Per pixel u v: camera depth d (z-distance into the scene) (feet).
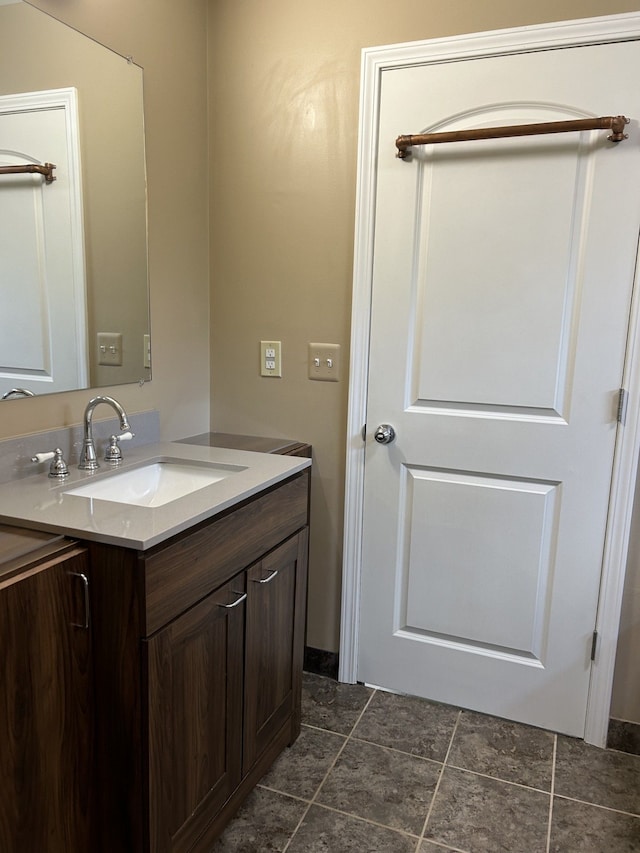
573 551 6.15
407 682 7.04
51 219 5.00
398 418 6.63
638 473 5.89
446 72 5.95
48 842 3.75
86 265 5.41
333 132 6.50
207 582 4.34
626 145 5.45
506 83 5.77
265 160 6.85
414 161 6.17
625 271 5.61
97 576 3.80
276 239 6.94
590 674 6.25
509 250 5.98
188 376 7.10
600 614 6.14
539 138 5.71
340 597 7.26
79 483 4.82
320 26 6.39
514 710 6.61
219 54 6.85
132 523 3.89
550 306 5.91
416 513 6.71
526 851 4.97
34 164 4.80
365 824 5.19
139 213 6.05
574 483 6.06
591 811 5.41
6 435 4.79
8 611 3.30
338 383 6.92
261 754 5.46
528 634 6.44
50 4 4.83
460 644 6.77
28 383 4.92
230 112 6.91
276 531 5.32
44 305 5.00
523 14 5.63
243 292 7.20
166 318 6.61
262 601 5.18
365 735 6.34
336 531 7.19
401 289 6.42
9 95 4.53
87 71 5.25
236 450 6.14
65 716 3.76
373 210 6.40
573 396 5.95
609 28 5.36
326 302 6.83
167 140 6.36
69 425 5.37
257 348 7.23
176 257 6.68
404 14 6.05
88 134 5.31
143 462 5.59
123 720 3.91
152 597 3.76
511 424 6.21
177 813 4.26
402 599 6.95
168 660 3.98
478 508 6.45
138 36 5.82
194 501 4.36
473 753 6.12
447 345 6.34
